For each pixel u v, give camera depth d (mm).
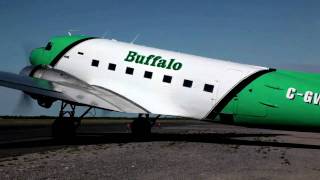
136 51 14664
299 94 12750
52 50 15672
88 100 12789
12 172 7262
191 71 13766
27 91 11758
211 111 13578
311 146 14453
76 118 13672
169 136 17578
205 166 8570
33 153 10039
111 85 14469
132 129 15453
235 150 11781
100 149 11086
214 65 13781
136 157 9578
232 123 13773
